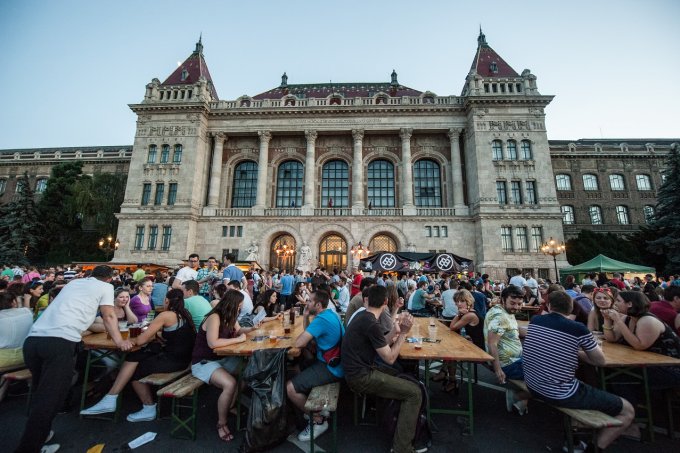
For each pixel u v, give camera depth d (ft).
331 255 115.96
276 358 17.51
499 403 22.90
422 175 126.31
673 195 101.65
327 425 18.56
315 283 38.32
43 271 68.95
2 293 21.38
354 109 121.29
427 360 18.93
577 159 148.97
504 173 112.88
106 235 132.57
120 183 142.61
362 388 16.26
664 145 152.46
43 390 15.15
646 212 143.43
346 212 115.96
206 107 121.60
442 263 64.08
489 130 115.85
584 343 16.33
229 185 126.00
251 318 30.68
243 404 21.44
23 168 173.78
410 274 77.25
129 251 111.24
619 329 21.80
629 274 97.91
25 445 14.51
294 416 19.72
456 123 121.70
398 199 123.03
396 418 16.49
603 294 23.36
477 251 110.32
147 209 113.80
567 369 16.11
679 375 18.47
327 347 18.54
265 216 114.93
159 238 111.65
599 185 146.72
